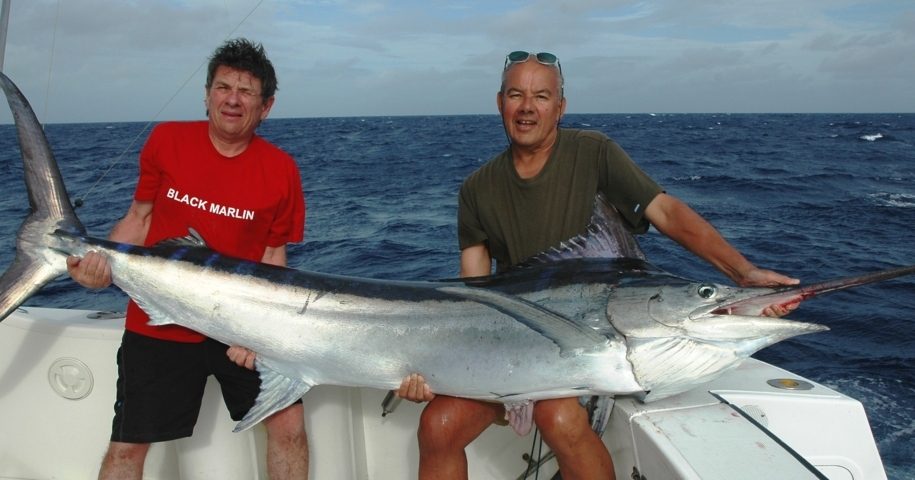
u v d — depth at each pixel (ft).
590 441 7.50
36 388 10.07
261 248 9.12
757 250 32.58
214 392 9.30
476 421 8.07
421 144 113.50
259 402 8.31
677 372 7.48
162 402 8.48
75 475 10.10
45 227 8.47
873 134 149.59
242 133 8.54
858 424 7.63
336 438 9.57
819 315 21.72
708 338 7.42
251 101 8.42
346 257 29.35
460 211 9.89
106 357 9.77
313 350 8.19
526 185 9.05
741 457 6.23
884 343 19.38
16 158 82.64
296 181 9.18
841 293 23.95
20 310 10.48
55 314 10.40
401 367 8.02
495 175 9.41
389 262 28.45
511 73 8.84
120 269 8.41
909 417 15.01
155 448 10.26
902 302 22.75
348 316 8.14
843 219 41.04
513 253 9.35
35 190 8.46
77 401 9.97
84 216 36.73
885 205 46.83
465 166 71.20
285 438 8.87
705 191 53.88
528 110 8.75
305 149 105.70
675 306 7.48
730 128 182.70
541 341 7.55
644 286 7.71
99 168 66.54
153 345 8.51
